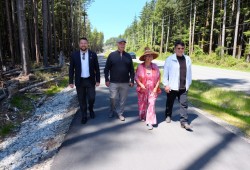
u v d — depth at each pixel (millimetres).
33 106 9984
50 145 5930
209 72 23031
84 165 4695
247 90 13016
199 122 7250
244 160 4934
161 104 9406
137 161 4848
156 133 6289
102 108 8750
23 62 15039
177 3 60375
